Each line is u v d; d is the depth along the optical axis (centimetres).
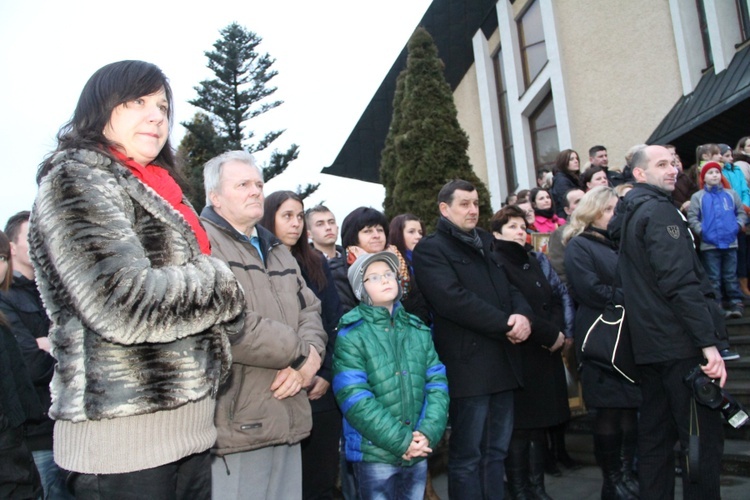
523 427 394
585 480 462
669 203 320
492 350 350
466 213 373
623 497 385
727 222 622
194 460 173
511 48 1468
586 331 400
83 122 171
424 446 296
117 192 155
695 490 300
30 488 276
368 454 298
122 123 173
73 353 150
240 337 225
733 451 450
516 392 398
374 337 308
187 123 2245
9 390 271
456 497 343
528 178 1423
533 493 397
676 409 306
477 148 1612
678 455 459
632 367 344
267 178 2356
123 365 150
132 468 152
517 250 433
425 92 993
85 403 146
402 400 301
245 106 2386
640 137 1190
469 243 373
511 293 399
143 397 149
